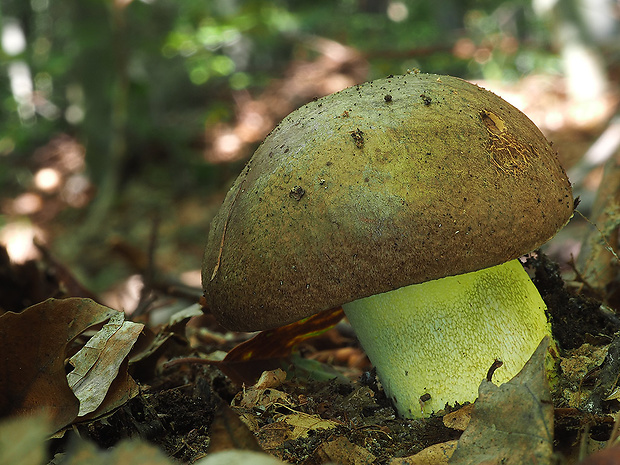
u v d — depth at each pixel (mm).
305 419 258
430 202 235
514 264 269
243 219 253
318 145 247
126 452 185
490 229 236
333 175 240
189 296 463
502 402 218
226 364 305
